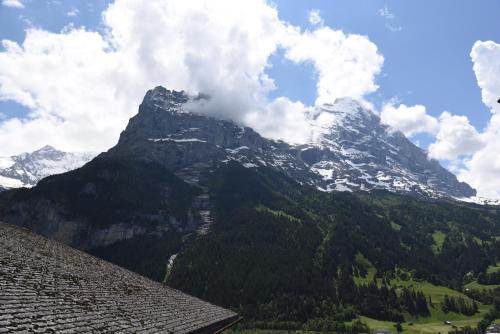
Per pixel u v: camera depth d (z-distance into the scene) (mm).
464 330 166500
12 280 15391
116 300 20078
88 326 14117
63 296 16391
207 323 26422
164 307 24750
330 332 169625
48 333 11969
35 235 28359
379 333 161625
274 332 169875
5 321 11383
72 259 25641
